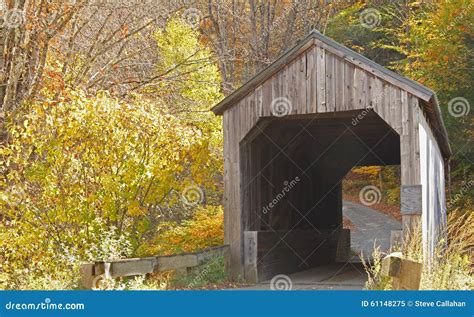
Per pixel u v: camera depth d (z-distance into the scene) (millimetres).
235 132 11953
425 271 7637
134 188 10742
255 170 12531
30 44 12562
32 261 9969
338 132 14781
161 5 18438
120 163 10562
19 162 10203
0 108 11781
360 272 14055
